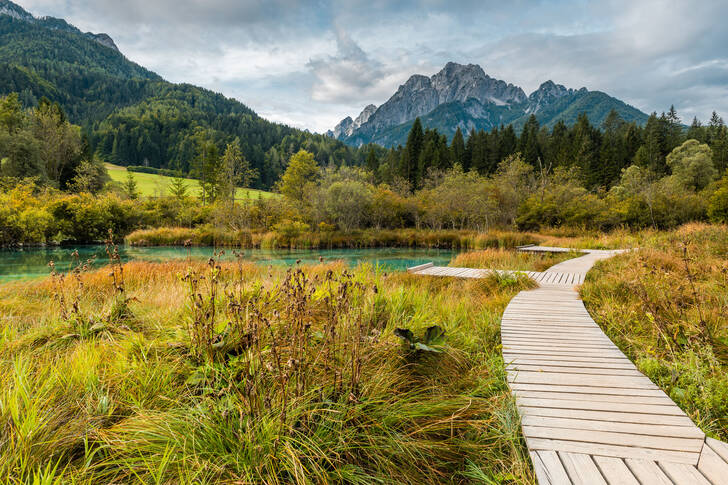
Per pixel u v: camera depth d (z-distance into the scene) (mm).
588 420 2312
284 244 24422
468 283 7609
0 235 20266
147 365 2619
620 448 2010
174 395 2395
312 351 2768
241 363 2535
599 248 15562
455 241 24547
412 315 4363
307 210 30828
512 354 3578
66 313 3932
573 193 29953
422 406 2477
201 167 60656
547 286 7414
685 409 2635
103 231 25438
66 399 2217
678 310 4453
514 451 2094
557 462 1899
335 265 9461
